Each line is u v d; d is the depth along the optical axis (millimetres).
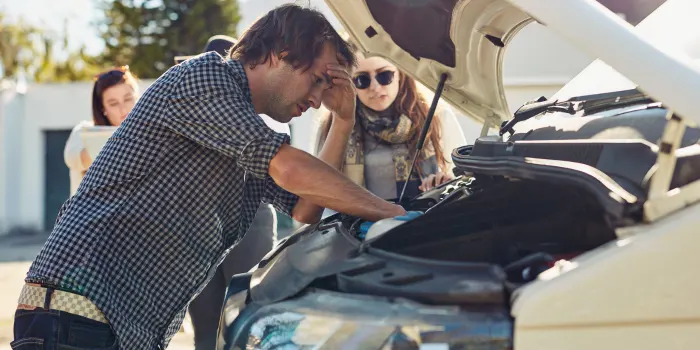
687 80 1495
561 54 13391
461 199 2051
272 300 1789
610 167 1762
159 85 2145
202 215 2150
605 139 1938
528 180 1914
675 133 1500
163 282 2129
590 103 2230
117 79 3967
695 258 1424
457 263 1647
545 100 2602
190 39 31578
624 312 1425
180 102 2082
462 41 2699
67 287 2002
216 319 3346
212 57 2148
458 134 3531
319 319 1627
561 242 1908
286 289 1793
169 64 31781
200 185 2139
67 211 2125
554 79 11797
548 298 1437
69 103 17422
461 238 1921
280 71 2260
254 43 2271
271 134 2088
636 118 1927
